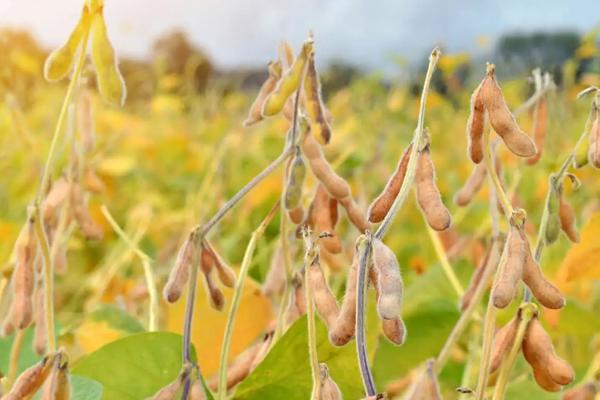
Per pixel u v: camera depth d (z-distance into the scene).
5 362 0.96
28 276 0.78
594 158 0.76
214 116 4.20
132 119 3.72
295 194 0.83
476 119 0.74
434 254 1.99
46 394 0.67
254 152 2.68
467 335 1.22
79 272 2.17
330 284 1.32
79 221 0.96
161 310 1.30
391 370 1.14
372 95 3.90
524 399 0.98
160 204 2.68
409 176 0.69
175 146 3.63
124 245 1.70
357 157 1.66
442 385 1.29
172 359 0.83
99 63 0.78
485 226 1.31
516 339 0.73
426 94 0.71
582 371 1.21
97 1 0.78
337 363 0.87
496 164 0.90
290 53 0.87
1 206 2.55
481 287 0.86
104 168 2.41
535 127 0.98
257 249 1.75
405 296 1.15
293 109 0.86
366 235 0.67
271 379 0.87
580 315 1.11
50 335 0.76
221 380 0.82
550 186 0.82
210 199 1.95
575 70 2.90
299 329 0.85
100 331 1.08
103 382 0.83
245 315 1.04
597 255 0.93
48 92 3.69
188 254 0.76
